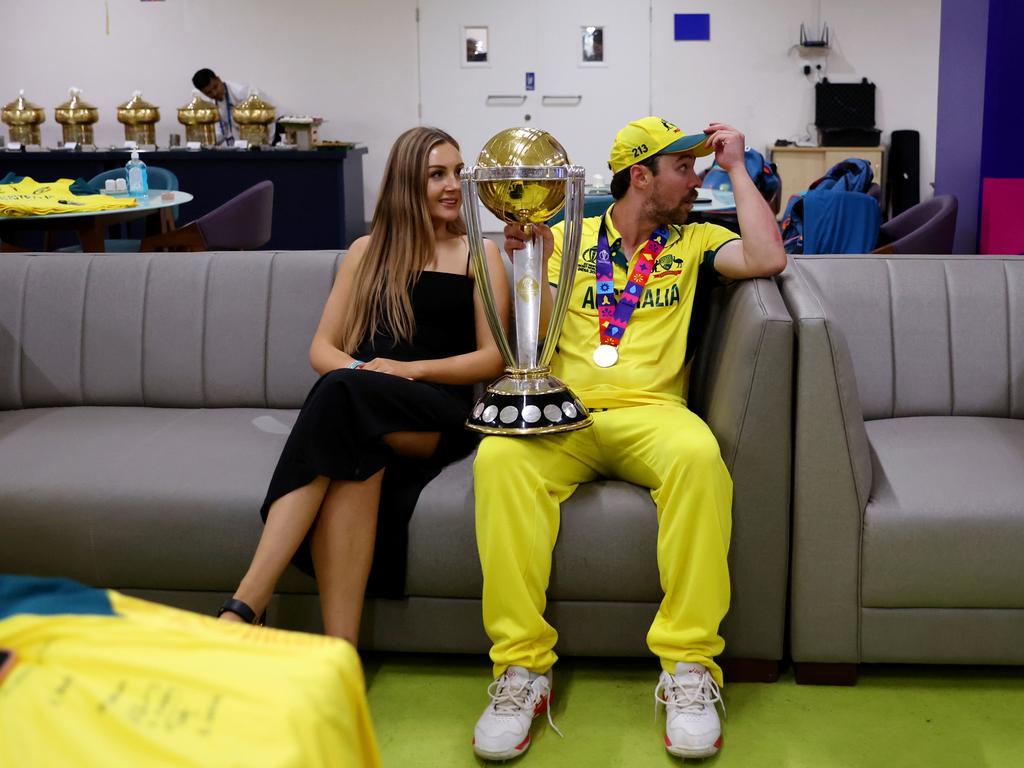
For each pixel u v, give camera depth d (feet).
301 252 8.88
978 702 6.57
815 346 6.36
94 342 8.83
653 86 29.53
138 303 8.83
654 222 7.25
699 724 5.95
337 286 7.80
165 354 8.75
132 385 8.79
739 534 6.54
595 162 29.99
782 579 6.59
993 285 8.07
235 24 29.07
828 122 29.09
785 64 29.27
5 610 2.53
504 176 6.26
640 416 6.63
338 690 2.39
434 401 6.84
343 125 29.66
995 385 7.97
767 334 6.37
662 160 7.04
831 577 6.55
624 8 29.14
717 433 6.64
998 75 14.51
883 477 6.79
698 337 7.57
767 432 6.44
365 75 29.43
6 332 8.87
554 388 6.56
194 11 28.96
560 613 6.72
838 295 8.08
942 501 6.49
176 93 29.40
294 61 29.32
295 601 6.91
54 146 29.58
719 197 16.84
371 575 6.71
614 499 6.61
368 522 6.53
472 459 7.31
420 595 6.79
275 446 7.63
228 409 8.68
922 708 6.50
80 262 9.02
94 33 29.09
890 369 8.01
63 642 2.34
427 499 6.70
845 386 6.38
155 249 17.11
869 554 6.48
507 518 6.22
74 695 2.16
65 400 8.87
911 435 7.50
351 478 6.36
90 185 19.72
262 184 17.92
